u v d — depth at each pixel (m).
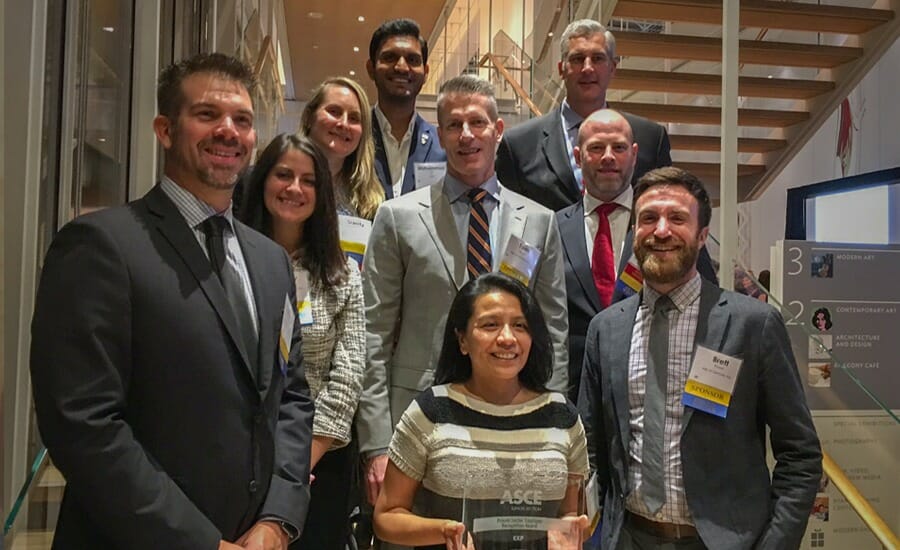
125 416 1.42
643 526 2.00
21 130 1.72
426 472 1.90
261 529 1.51
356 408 2.28
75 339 1.33
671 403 2.00
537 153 3.12
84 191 2.34
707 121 5.41
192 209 1.56
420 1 10.44
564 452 1.90
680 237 2.02
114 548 1.40
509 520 1.69
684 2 4.73
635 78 5.14
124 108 2.81
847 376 2.50
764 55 5.12
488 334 1.89
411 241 2.40
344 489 2.33
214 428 1.45
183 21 3.79
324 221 2.29
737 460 1.93
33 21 1.74
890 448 2.43
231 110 1.55
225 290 1.55
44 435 1.32
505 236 2.45
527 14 7.73
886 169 5.06
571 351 2.62
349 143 2.84
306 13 10.84
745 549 1.86
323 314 2.22
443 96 2.50
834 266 3.06
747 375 1.96
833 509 2.55
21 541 1.69
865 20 4.92
